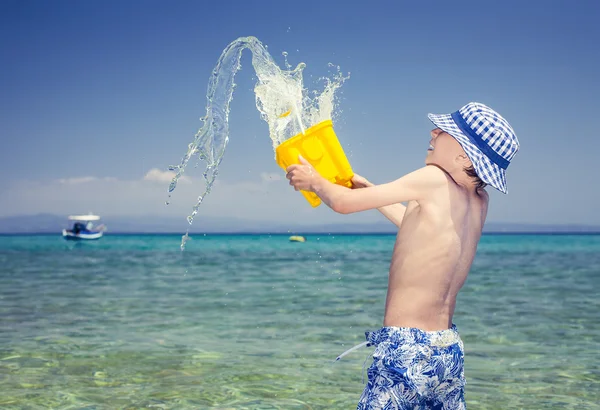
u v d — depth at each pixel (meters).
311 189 2.38
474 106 2.41
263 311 9.08
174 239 79.19
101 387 4.60
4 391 4.47
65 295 11.41
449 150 2.39
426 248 2.28
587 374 5.02
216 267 20.38
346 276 16.02
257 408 4.06
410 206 2.40
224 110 3.07
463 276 2.36
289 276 16.16
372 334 2.35
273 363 5.43
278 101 2.66
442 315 2.31
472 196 2.39
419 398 2.22
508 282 14.05
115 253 33.34
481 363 5.47
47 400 4.24
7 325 7.74
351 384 4.69
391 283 2.37
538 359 5.62
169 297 11.02
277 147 2.46
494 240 72.50
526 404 4.18
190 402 4.21
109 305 9.86
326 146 2.45
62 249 39.41
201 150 3.12
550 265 21.02
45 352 5.94
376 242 64.19
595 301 10.26
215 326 7.63
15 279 15.18
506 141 2.32
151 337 6.82
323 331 7.23
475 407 4.11
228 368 5.23
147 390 4.51
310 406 4.12
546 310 9.12
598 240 70.19
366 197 2.28
